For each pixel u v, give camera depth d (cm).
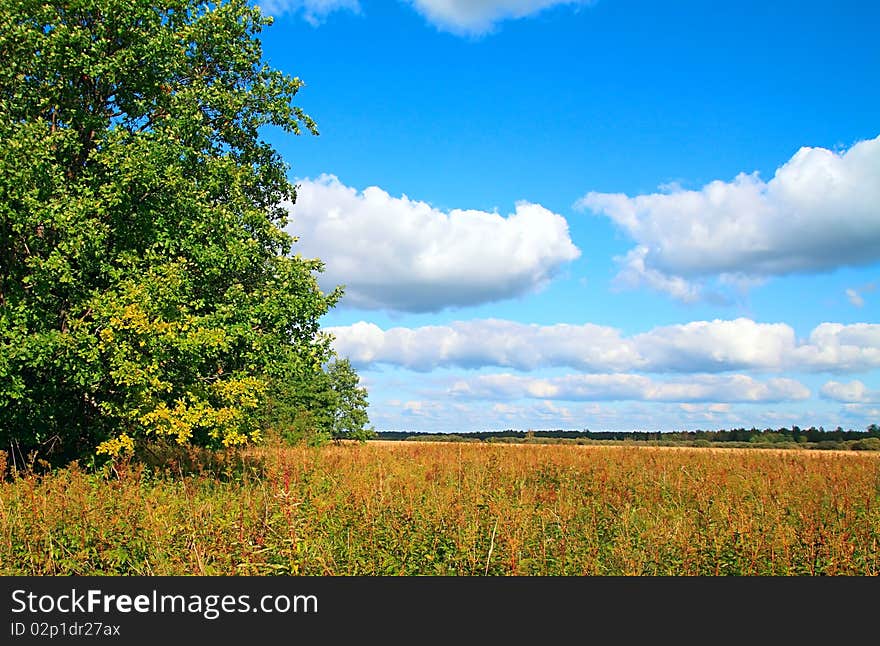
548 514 1141
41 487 1170
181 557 918
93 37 1859
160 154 1802
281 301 1969
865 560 970
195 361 1772
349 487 1277
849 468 2195
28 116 1788
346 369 5656
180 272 1789
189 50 2070
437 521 1031
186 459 1820
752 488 1592
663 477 1814
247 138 2236
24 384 1675
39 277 1658
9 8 1764
